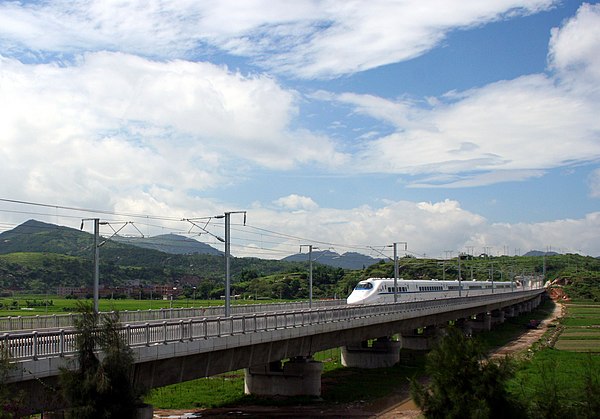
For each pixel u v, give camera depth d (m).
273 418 48.22
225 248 53.47
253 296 145.38
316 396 55.56
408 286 106.56
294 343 52.16
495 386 27.55
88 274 155.00
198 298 144.12
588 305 199.38
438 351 28.42
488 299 113.94
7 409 24.66
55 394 28.25
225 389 58.75
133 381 30.36
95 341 27.98
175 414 49.34
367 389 59.94
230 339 40.72
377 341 74.81
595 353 82.31
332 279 171.50
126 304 112.12
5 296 125.38
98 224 49.78
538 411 28.53
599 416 28.17
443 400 27.61
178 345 35.66
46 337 28.22
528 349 89.69
